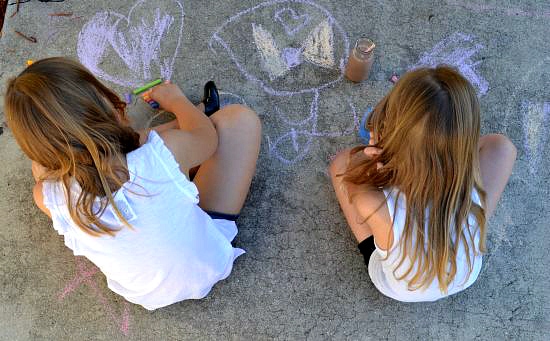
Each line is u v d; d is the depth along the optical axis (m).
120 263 1.47
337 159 1.95
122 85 2.18
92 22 2.27
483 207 1.53
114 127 1.33
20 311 1.92
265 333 1.87
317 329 1.87
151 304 1.73
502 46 2.22
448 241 1.44
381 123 1.58
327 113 2.12
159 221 1.41
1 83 2.21
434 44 2.22
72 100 1.25
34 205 2.03
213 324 1.88
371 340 1.85
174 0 2.29
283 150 2.08
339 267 1.93
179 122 1.85
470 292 1.90
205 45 2.23
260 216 2.00
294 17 2.26
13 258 1.97
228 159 1.83
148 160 1.35
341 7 2.27
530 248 1.95
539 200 2.00
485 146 1.79
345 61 2.20
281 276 1.93
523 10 2.27
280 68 2.19
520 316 1.88
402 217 1.45
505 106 2.13
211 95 2.05
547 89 2.16
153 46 2.23
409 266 1.57
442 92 1.32
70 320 1.90
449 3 2.28
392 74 2.18
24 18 2.29
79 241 1.42
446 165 1.36
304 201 2.02
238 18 2.26
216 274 1.72
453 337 1.86
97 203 1.32
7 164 2.09
